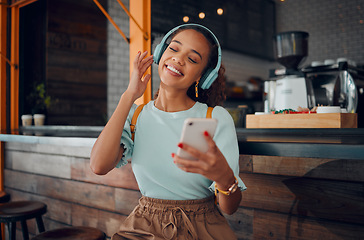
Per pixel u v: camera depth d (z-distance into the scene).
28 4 3.60
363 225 1.15
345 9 4.59
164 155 0.97
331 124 1.50
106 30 4.58
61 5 4.03
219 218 0.99
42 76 3.80
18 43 3.50
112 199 1.98
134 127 1.05
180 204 0.96
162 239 0.91
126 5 3.80
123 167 1.91
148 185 1.00
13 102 3.43
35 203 2.06
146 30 2.17
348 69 2.39
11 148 2.89
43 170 2.51
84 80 4.32
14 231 1.96
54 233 1.55
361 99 2.34
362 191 1.15
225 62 4.39
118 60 4.25
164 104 1.06
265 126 1.70
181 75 1.00
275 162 1.35
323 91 2.49
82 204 2.17
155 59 1.08
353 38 4.53
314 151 1.00
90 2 4.37
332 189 1.22
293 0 5.05
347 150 0.94
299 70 2.50
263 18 5.05
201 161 0.75
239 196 0.91
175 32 1.04
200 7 2.99
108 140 0.96
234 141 0.97
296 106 2.44
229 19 4.43
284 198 1.33
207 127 0.73
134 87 1.01
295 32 2.72
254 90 4.86
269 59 5.17
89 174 2.12
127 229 0.98
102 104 4.54
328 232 1.22
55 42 3.96
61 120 4.04
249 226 1.43
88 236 1.51
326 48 4.77
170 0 2.52
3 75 3.41
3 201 2.34
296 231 1.29
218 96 1.20
